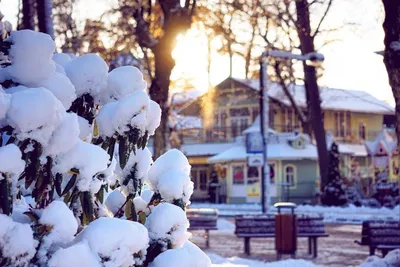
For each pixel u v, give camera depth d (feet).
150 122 11.28
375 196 146.82
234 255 55.01
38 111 9.63
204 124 192.34
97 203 12.10
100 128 11.10
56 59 12.53
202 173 189.16
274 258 52.90
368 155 187.93
